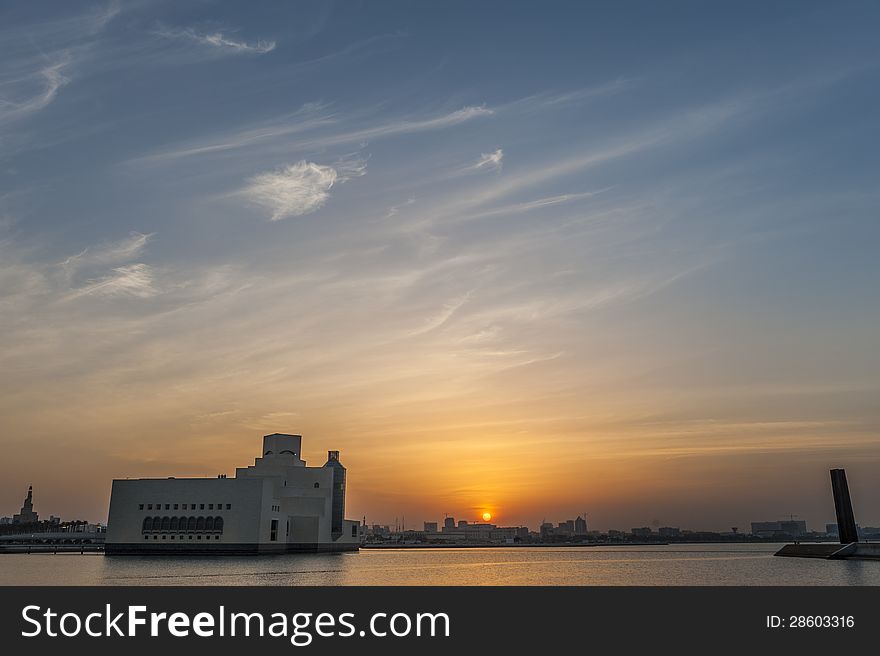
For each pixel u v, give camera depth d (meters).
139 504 192.12
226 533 187.62
